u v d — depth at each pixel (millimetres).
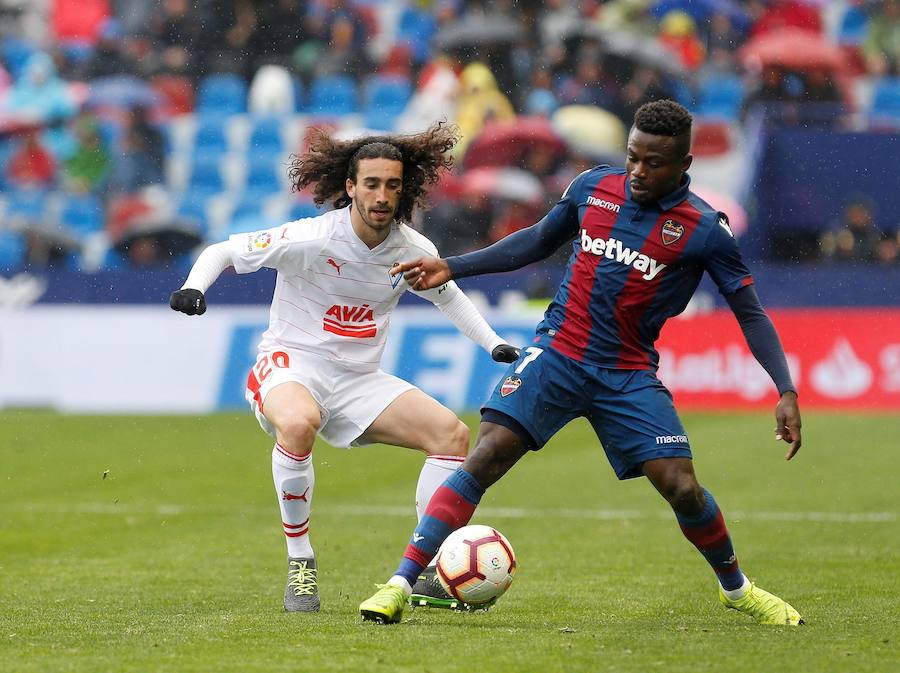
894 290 53438
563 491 34938
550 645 15352
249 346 52906
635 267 17000
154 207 65750
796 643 15648
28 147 66750
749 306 17109
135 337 53375
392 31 70312
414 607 18875
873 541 27000
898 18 69500
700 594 20578
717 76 64438
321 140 19609
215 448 42906
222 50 68312
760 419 49531
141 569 23594
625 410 17156
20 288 54500
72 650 15086
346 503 33094
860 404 52094
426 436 19672
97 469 38562
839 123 62188
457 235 57969
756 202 58938
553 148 60375
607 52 63344
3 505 32344
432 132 19797
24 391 53375
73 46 70688
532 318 52125
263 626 16797
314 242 19266
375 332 20062
